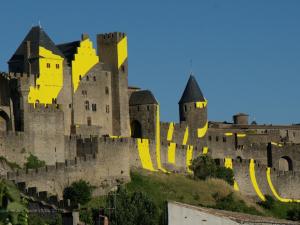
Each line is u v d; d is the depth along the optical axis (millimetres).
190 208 100188
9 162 195375
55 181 188750
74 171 194000
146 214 160875
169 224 98438
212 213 102688
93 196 193750
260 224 110438
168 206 99188
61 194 189125
